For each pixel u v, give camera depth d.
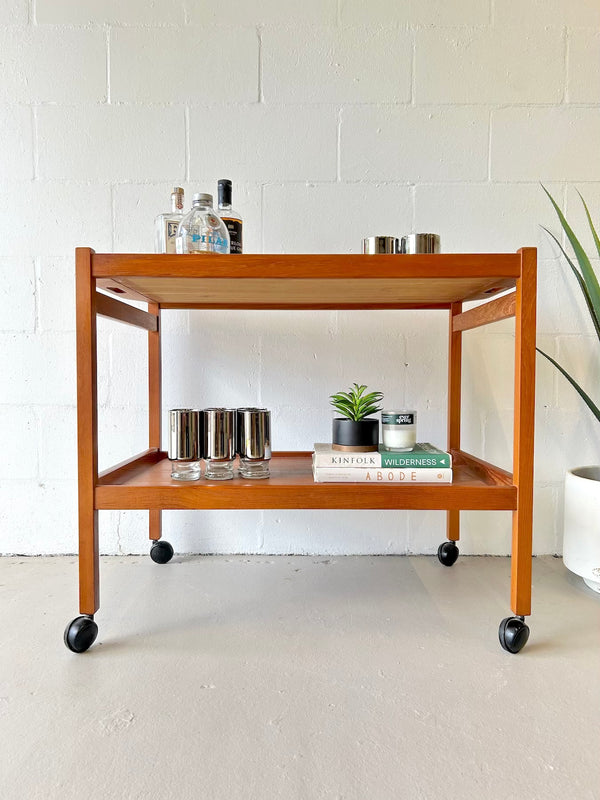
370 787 0.51
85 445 0.76
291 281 0.80
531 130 1.11
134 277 0.76
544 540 1.16
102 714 0.61
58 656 0.74
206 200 0.85
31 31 1.09
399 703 0.64
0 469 1.14
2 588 0.97
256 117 1.11
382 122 1.11
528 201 1.12
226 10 1.09
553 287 1.13
